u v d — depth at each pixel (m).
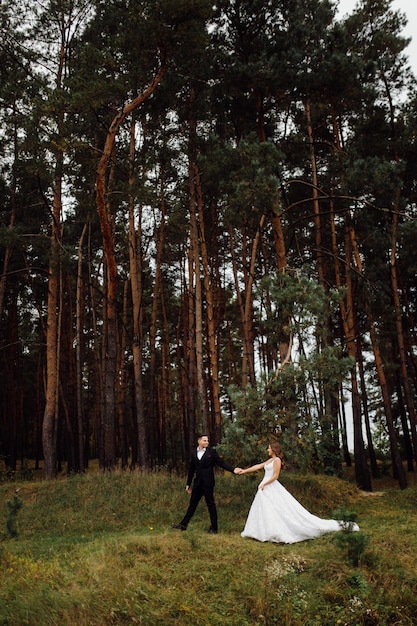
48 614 7.03
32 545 10.77
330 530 10.14
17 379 39.81
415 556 9.02
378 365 23.72
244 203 17.67
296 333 15.35
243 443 13.73
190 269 27.55
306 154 24.66
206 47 20.81
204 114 24.17
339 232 27.62
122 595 7.55
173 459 30.80
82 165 21.70
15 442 33.69
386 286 23.30
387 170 19.28
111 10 21.75
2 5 22.95
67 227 28.95
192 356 27.38
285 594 7.97
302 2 22.83
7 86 22.75
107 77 17.83
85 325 38.00
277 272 15.85
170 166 24.72
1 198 27.88
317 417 14.68
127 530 12.21
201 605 7.60
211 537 10.03
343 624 7.38
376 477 31.19
